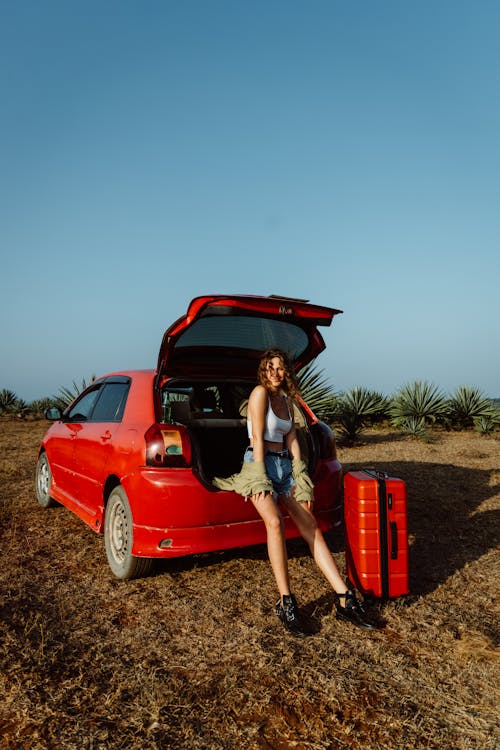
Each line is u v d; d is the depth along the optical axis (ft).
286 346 14.39
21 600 11.21
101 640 9.54
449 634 9.93
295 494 11.01
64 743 6.82
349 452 32.40
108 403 15.17
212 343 13.52
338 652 9.18
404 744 6.90
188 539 11.28
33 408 67.67
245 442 16.19
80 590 11.82
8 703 7.59
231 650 9.23
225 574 12.89
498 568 13.56
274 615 10.63
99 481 13.79
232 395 16.19
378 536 11.05
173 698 7.77
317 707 7.63
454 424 49.57
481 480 24.25
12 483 23.57
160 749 6.75
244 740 6.95
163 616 10.55
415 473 25.70
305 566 13.56
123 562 12.21
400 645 9.53
